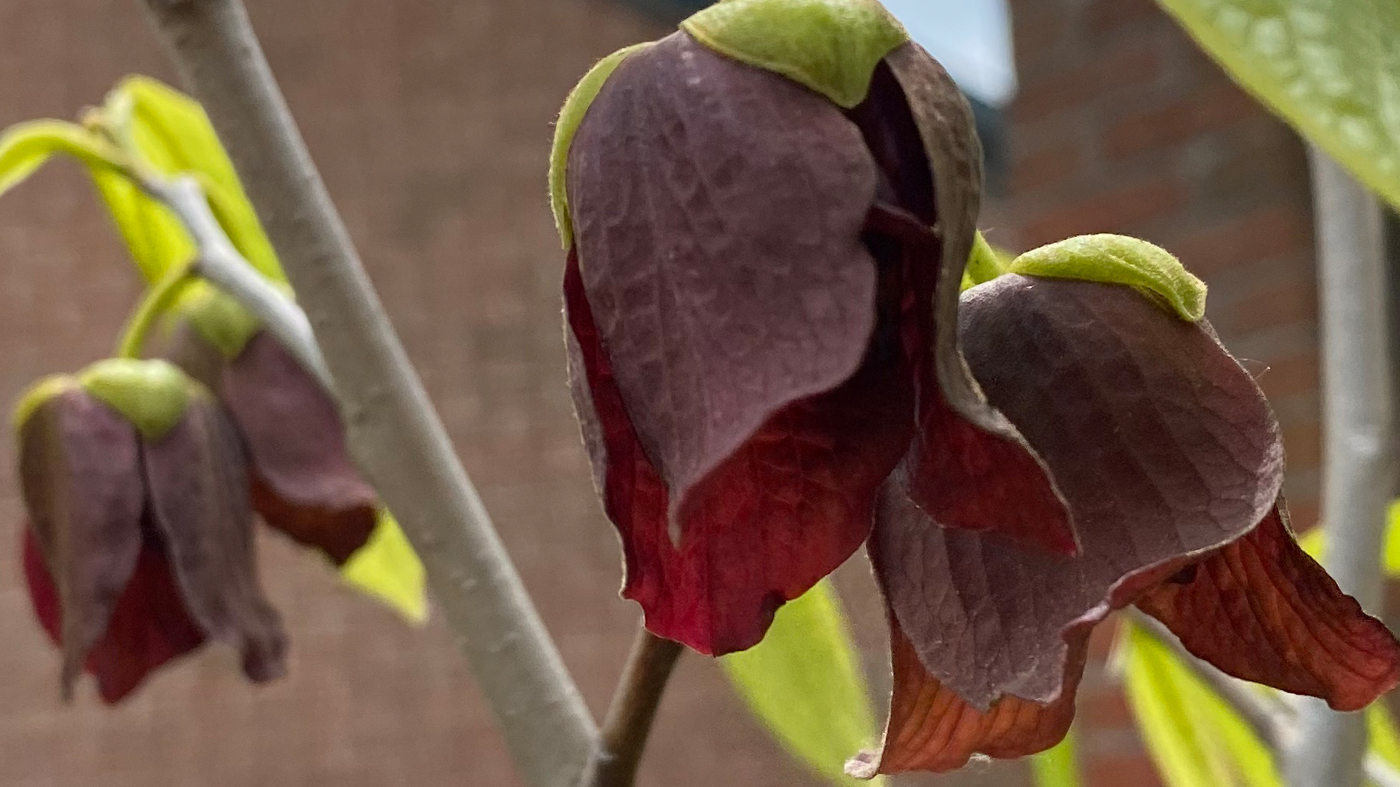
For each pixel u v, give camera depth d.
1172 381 0.13
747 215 0.12
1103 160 0.48
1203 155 0.46
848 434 0.12
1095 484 0.13
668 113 0.12
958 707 0.13
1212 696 0.21
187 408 0.20
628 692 0.14
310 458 0.21
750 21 0.12
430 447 0.16
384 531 0.25
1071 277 0.13
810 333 0.12
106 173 0.24
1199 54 0.46
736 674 0.17
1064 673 0.12
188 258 0.22
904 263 0.12
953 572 0.13
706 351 0.12
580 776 0.15
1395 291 0.36
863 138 0.12
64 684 0.18
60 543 0.19
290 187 0.16
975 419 0.12
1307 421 0.43
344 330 0.16
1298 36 0.11
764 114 0.12
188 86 0.16
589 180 0.12
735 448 0.12
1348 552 0.17
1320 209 0.18
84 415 0.19
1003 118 0.54
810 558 0.12
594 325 0.13
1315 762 0.17
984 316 0.13
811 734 0.17
